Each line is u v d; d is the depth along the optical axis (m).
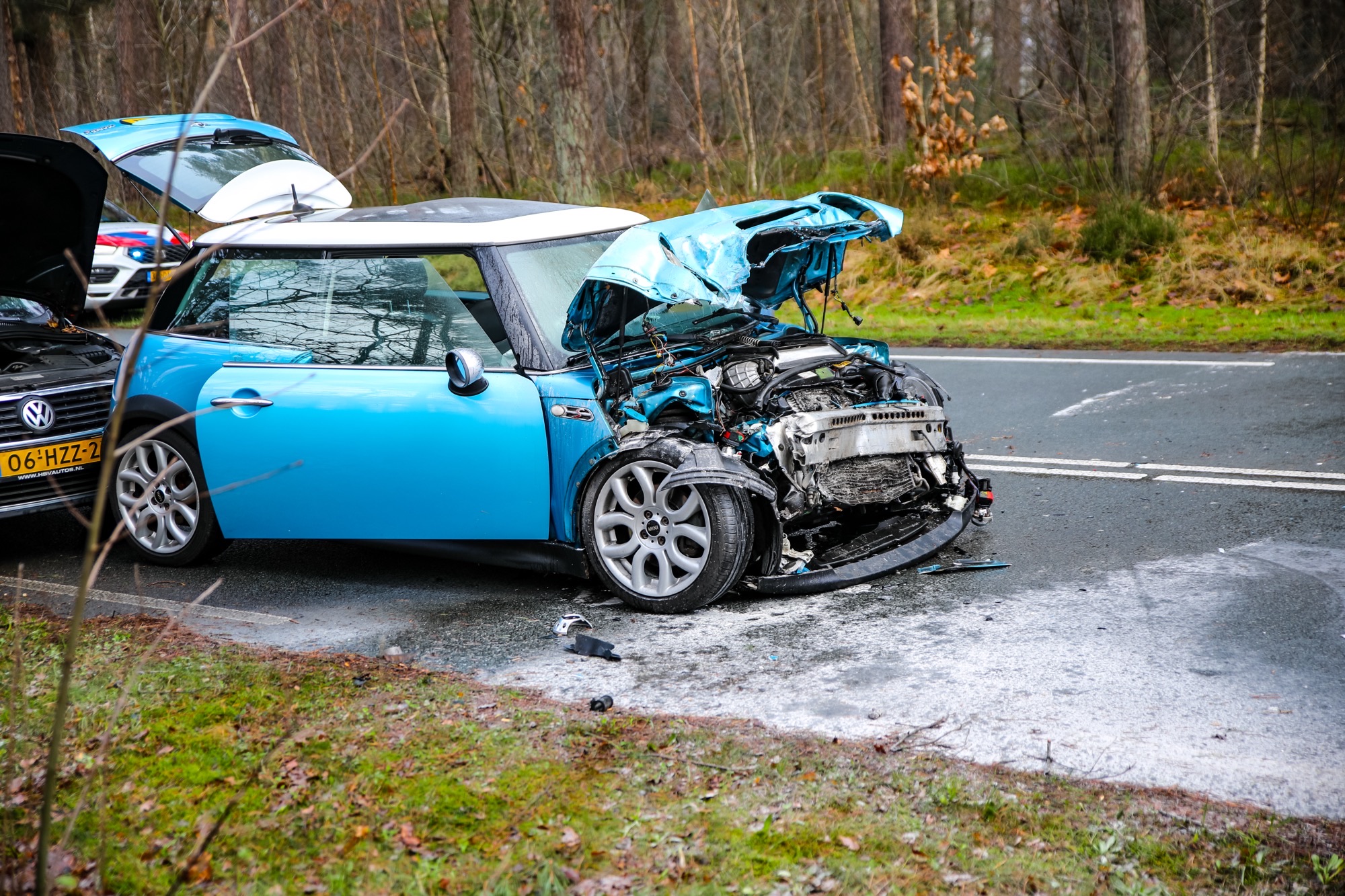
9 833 3.07
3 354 6.44
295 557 6.16
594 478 5.08
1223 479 6.61
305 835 3.08
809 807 3.17
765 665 4.37
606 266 4.66
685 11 23.08
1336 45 17.11
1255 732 3.62
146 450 6.00
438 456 5.16
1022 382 9.68
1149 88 17.22
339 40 24.38
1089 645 4.42
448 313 5.29
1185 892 2.75
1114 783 3.31
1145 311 12.59
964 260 14.93
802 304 6.35
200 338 5.83
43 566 6.10
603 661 4.50
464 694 4.08
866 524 5.62
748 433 4.93
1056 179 16.98
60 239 6.24
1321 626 4.47
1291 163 15.13
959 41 23.17
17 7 25.27
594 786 3.32
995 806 3.14
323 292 5.51
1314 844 2.94
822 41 23.47
